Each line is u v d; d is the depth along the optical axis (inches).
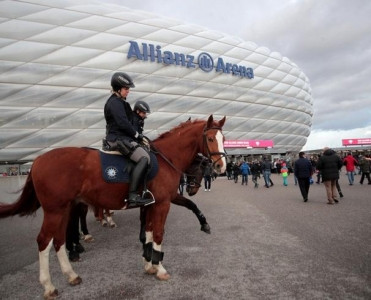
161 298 109.4
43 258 115.0
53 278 136.8
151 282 126.4
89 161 124.6
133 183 122.0
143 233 171.2
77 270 146.3
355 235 185.5
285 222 241.4
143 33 1130.0
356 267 130.0
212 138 141.9
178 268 141.3
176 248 176.7
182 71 1194.0
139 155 125.1
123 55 1051.9
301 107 1761.8
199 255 160.9
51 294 113.1
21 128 873.5
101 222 275.6
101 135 996.6
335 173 328.8
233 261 147.8
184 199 174.1
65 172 119.0
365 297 101.1
